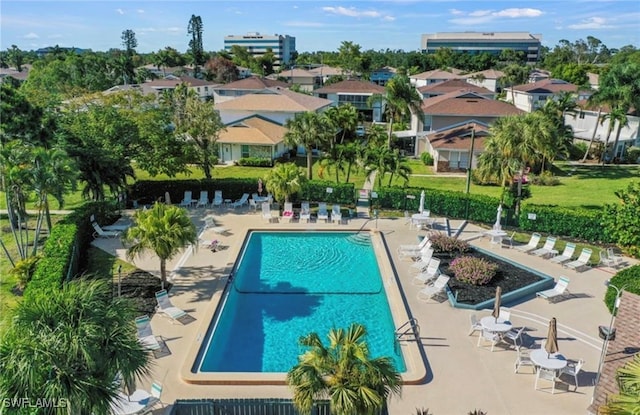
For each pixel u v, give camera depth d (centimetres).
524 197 3073
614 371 1399
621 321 1669
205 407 1305
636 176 4541
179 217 2047
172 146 3453
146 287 2123
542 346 1570
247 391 1456
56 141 2942
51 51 16812
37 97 3444
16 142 2420
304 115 4022
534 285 2125
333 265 2503
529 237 2823
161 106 3781
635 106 4950
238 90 7519
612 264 2412
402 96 5162
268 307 2067
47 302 1017
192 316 1886
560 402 1407
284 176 3027
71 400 930
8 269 2378
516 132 2875
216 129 3691
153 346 1595
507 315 1734
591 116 5784
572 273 2331
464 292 2084
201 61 14175
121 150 3216
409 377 1495
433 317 1891
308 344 1140
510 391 1456
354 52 12669
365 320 1961
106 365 1002
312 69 12888
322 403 1185
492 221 3038
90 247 2609
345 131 5319
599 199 3716
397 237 2797
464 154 4550
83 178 2944
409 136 5541
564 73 9781
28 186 2308
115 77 11169
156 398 1334
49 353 931
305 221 3058
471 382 1497
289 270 2439
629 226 2348
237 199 3484
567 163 5238
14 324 993
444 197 3141
